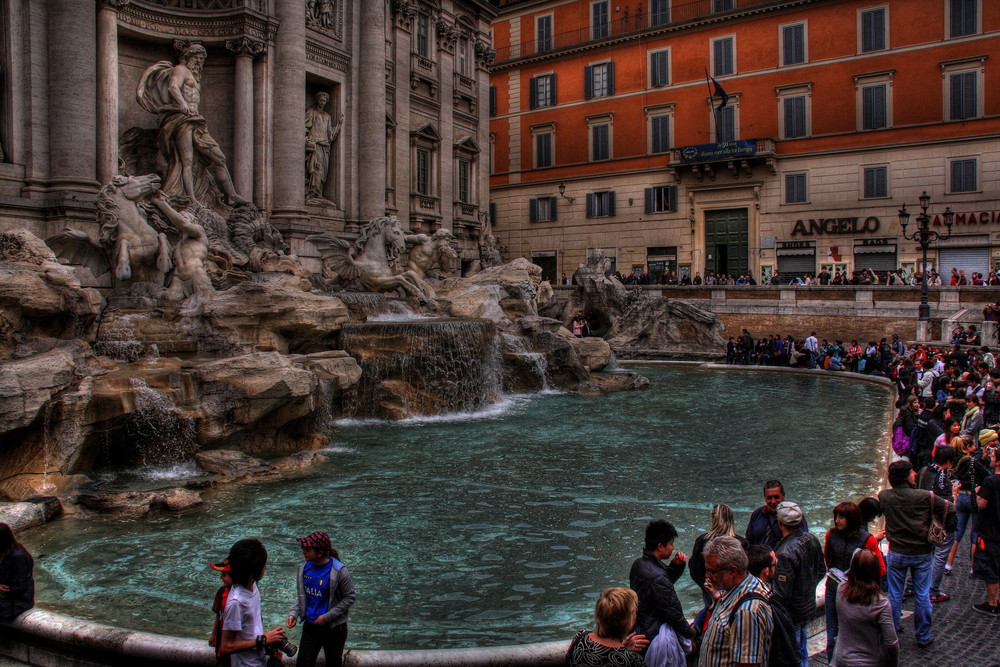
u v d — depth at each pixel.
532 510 11.74
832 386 27.11
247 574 5.67
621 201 50.78
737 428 18.69
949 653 7.02
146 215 21.08
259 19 28.30
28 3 22.16
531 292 32.22
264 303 18.11
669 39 48.75
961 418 14.71
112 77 23.95
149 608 8.20
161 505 11.56
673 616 5.40
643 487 13.13
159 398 13.88
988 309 30.64
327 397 17.42
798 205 44.69
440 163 40.22
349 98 32.97
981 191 39.72
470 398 21.28
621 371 28.94
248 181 28.47
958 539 9.21
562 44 52.97
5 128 21.98
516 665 6.35
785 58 45.00
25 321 14.61
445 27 40.06
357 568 9.37
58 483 12.02
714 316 36.38
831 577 6.71
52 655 7.04
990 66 39.31
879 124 42.44
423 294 26.86
